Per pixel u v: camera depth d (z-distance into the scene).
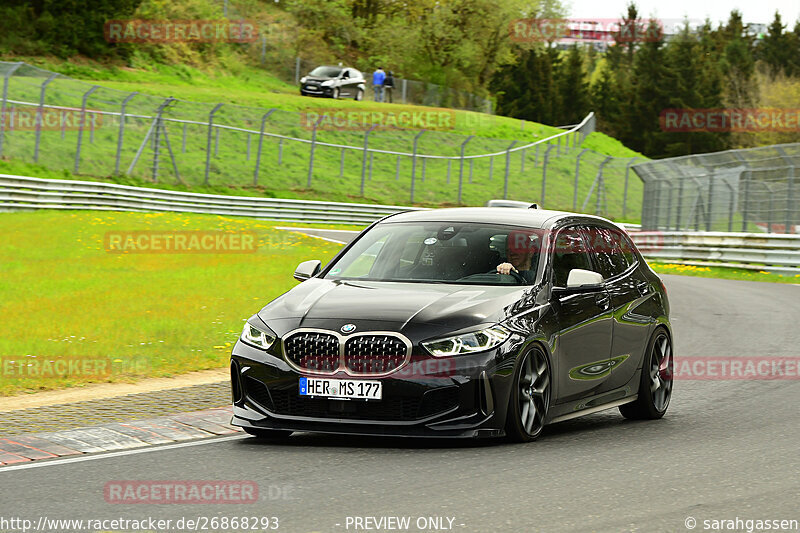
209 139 155.50
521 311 25.00
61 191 125.12
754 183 106.50
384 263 27.55
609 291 28.70
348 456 23.28
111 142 156.62
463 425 23.47
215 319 51.31
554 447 24.56
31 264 77.25
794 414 29.91
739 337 49.31
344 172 181.62
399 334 23.44
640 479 20.98
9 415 28.73
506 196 178.00
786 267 100.56
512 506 18.56
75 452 23.77
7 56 185.75
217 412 29.11
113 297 59.06
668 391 30.78
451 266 26.86
